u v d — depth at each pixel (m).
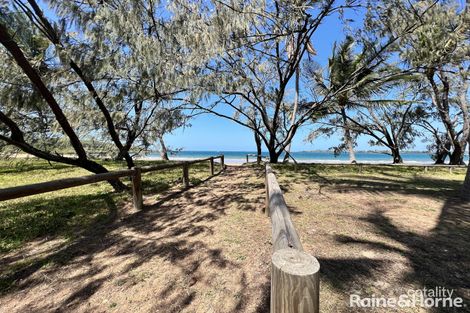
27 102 4.52
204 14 4.55
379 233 3.15
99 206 4.66
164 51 4.86
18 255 2.77
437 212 4.08
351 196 5.21
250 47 6.81
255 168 11.30
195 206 4.62
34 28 4.43
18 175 8.83
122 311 1.86
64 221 3.85
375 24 6.25
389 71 8.23
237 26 4.36
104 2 4.20
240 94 9.95
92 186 6.77
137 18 4.38
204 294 2.02
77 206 4.68
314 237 3.01
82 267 2.49
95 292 2.09
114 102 5.33
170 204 4.81
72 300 2.00
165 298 1.99
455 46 6.63
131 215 4.15
